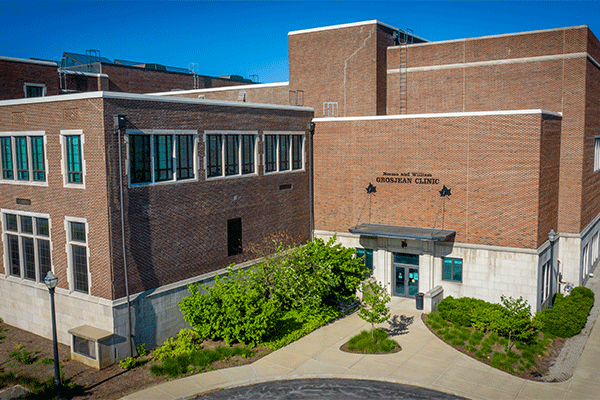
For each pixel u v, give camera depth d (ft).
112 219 69.00
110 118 67.92
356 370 66.85
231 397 60.08
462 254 91.86
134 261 72.49
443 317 86.02
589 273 119.65
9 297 85.15
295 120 103.35
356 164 102.89
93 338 67.77
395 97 116.26
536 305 86.22
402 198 97.91
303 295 83.71
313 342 76.38
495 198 88.28
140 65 188.24
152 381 64.39
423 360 69.87
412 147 95.91
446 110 110.83
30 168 78.28
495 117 87.04
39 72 114.73
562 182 102.12
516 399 59.47
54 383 62.08
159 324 76.33
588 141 105.29
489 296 89.97
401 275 99.71
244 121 90.79
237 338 73.46
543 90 101.30
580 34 97.04
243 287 80.74
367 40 114.83
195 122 80.94
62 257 75.72
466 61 107.96
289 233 103.71
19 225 81.76
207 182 83.92
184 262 80.59
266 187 96.94
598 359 72.28
